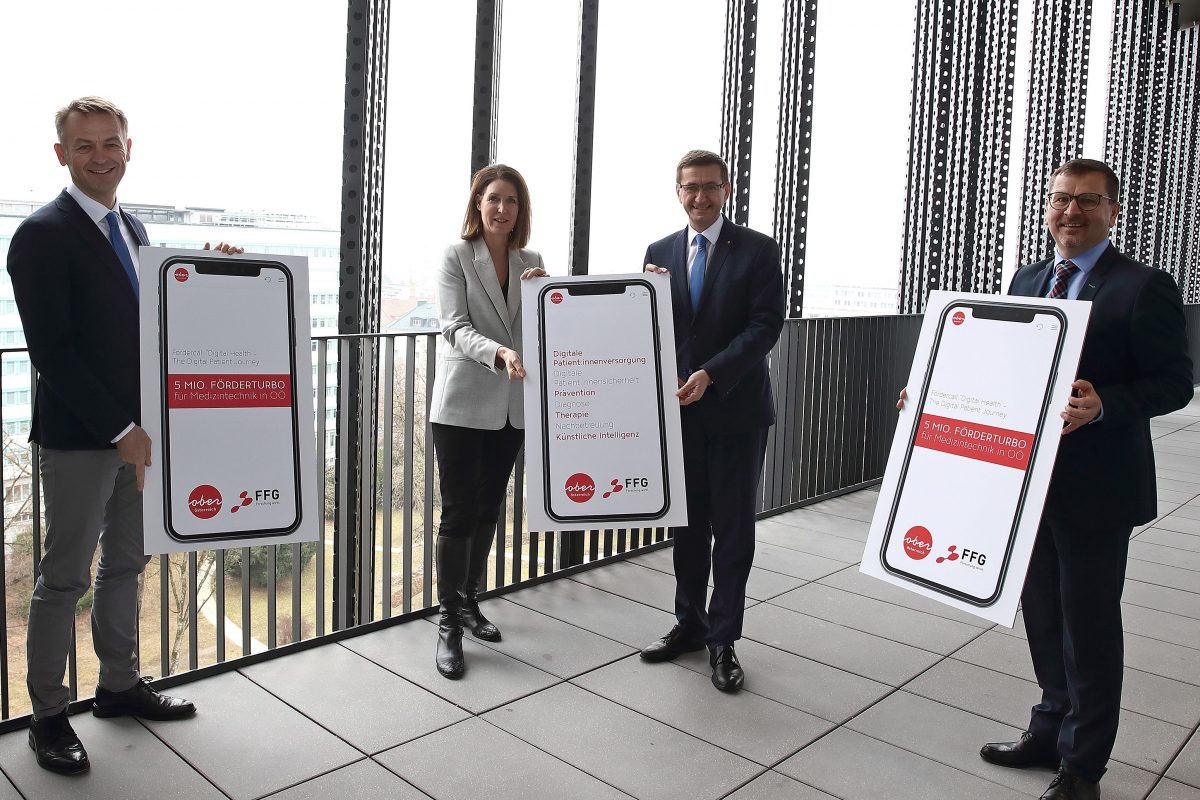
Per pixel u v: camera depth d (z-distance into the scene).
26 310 2.12
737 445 2.87
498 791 2.25
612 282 2.79
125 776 2.26
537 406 2.79
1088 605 2.16
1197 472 6.39
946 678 2.98
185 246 2.50
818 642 3.25
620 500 2.80
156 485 2.31
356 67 3.12
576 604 3.56
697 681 2.90
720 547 2.90
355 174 3.18
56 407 2.21
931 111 6.19
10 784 2.21
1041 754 2.41
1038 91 7.44
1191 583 4.04
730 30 4.61
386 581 3.29
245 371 2.38
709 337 2.86
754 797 2.26
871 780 2.35
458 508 2.99
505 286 3.04
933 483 2.29
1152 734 2.63
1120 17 9.52
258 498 2.41
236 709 2.63
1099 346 2.12
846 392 5.53
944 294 2.34
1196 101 10.95
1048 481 2.08
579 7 3.89
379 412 3.31
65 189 2.24
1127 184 9.79
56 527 2.26
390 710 2.65
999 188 6.42
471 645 3.13
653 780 2.32
